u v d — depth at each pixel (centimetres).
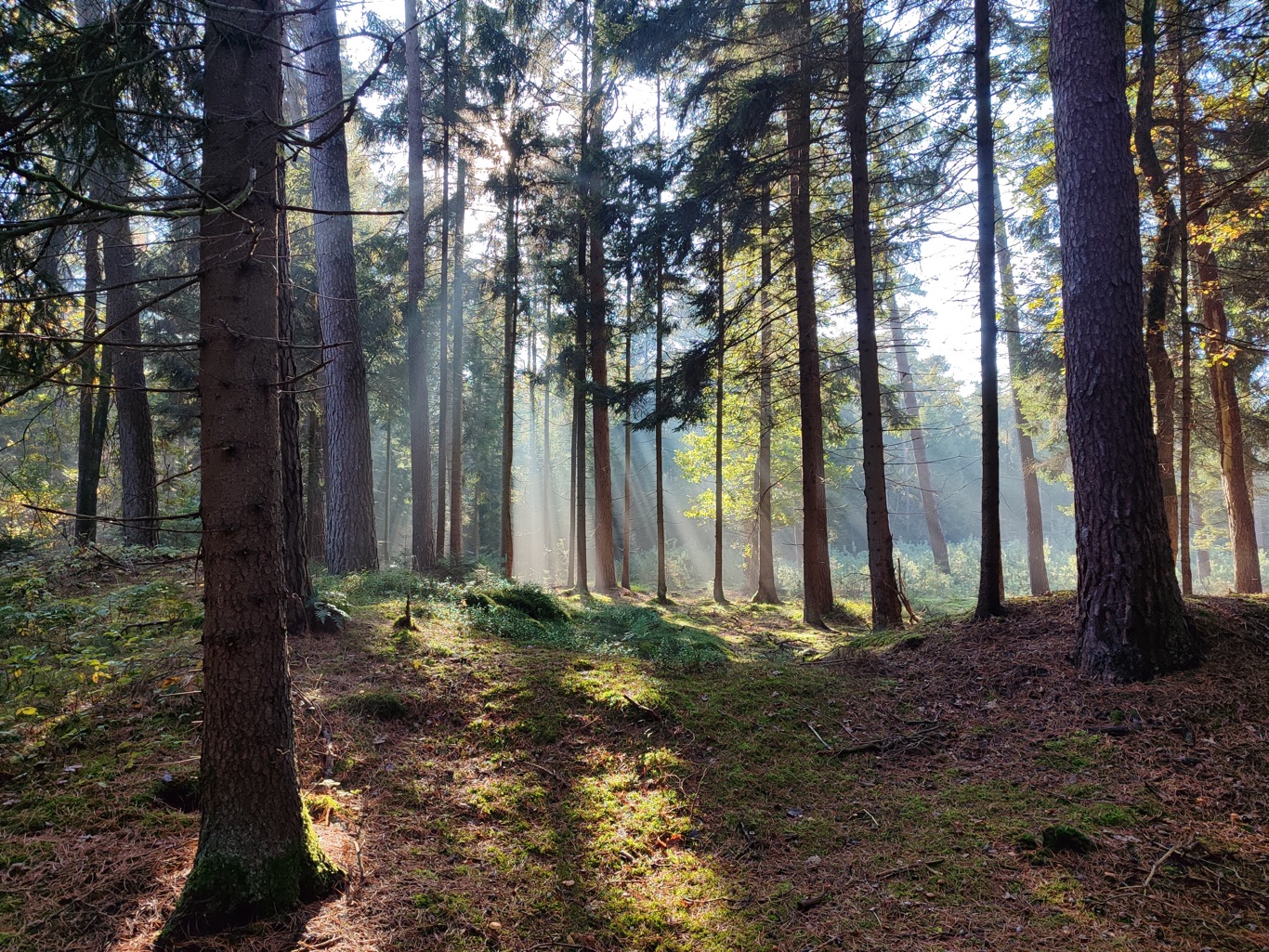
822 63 889
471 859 368
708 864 379
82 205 227
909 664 656
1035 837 367
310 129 1039
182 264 1418
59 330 407
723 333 1178
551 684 584
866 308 981
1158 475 544
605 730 520
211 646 298
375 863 348
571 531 2180
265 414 306
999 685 568
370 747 474
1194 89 900
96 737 433
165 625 672
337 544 1070
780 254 1416
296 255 1648
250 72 309
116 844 330
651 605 1642
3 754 405
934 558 2497
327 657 616
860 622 1409
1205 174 1007
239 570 298
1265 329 1252
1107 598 538
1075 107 570
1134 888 320
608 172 1550
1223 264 1123
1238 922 294
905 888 340
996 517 707
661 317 1532
